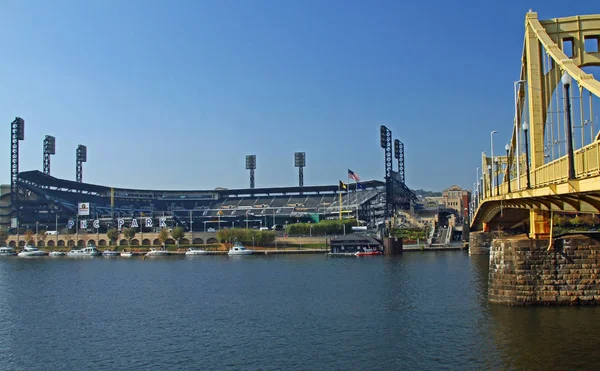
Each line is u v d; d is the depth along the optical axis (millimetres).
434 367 65562
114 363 73250
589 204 60594
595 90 57812
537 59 84625
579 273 88125
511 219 168625
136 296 130500
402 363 67812
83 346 82500
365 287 131250
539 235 92375
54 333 91438
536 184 72062
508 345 70562
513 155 110500
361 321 91875
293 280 152000
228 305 112938
